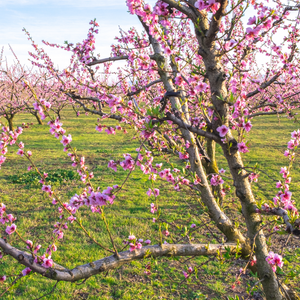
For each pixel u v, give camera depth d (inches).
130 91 127.6
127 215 288.0
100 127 101.1
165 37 104.3
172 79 109.9
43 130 969.5
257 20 71.9
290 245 232.1
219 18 71.1
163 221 102.9
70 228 268.1
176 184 104.1
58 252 223.6
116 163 79.4
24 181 423.8
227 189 115.9
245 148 79.4
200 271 202.7
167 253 83.6
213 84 82.2
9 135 90.6
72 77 136.2
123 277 198.7
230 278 193.0
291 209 71.1
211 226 264.2
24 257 67.3
